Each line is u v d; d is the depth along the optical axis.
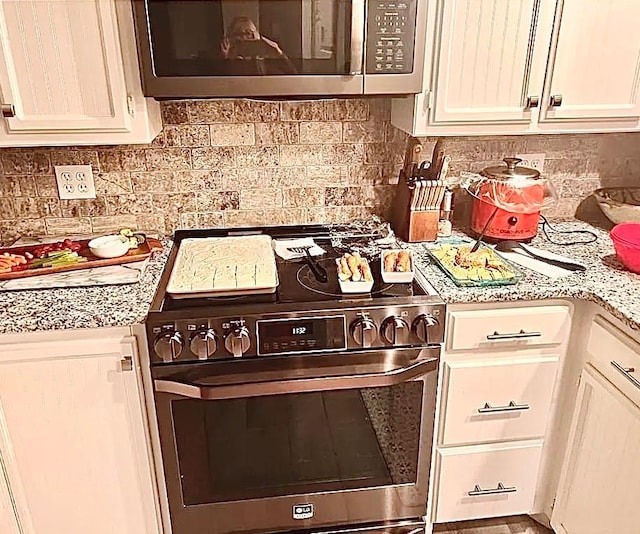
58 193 1.77
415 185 1.71
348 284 1.45
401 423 1.52
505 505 1.75
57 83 1.41
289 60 1.41
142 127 1.49
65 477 1.51
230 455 1.49
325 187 1.90
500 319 1.49
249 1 1.34
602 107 1.62
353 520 1.63
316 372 1.40
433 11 1.46
